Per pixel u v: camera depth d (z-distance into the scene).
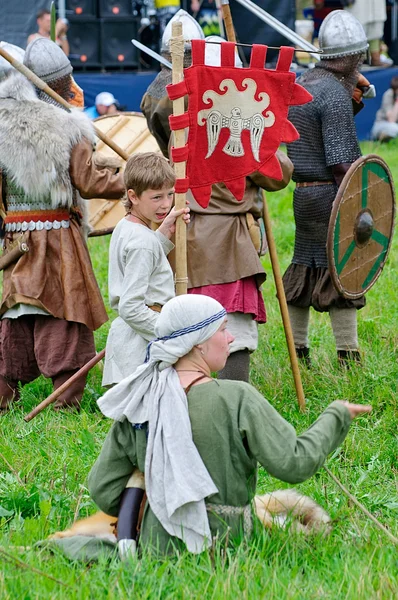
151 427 4.94
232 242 7.33
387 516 6.04
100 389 8.84
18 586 4.64
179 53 6.29
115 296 6.36
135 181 6.16
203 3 21.41
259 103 6.73
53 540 5.14
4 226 8.43
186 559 4.80
